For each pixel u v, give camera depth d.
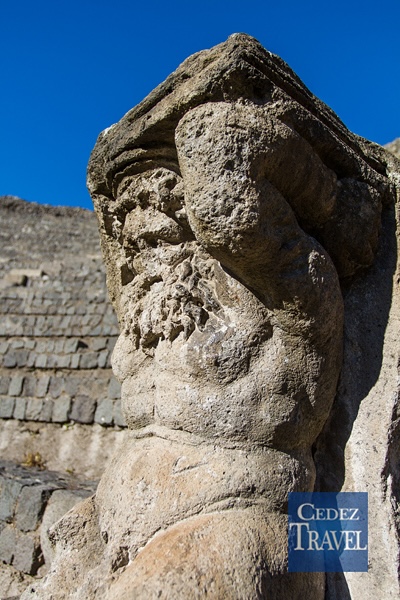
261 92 1.37
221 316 1.45
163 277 1.59
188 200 1.35
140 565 1.21
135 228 1.64
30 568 3.14
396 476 1.46
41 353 6.48
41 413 5.11
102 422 4.82
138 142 1.55
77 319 7.12
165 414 1.44
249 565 1.19
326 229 1.55
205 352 1.41
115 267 1.88
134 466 1.44
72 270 10.45
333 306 1.44
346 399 1.54
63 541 1.55
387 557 1.37
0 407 5.30
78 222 20.34
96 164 1.73
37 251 16.31
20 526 3.28
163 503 1.33
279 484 1.33
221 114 1.32
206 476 1.33
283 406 1.38
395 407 1.47
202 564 1.16
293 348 1.42
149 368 1.61
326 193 1.49
